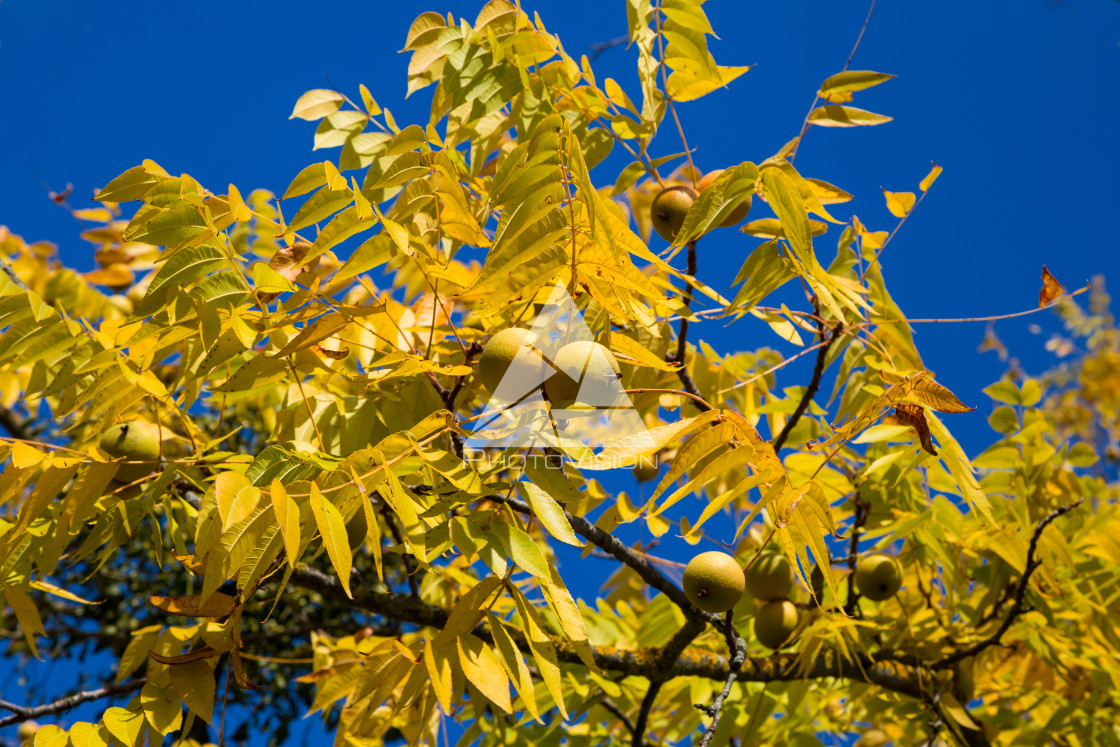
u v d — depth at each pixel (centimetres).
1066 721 467
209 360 264
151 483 293
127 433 294
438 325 345
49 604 786
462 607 232
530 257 242
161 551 289
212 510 205
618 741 472
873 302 369
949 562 411
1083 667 472
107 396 270
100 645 782
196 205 262
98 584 781
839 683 510
